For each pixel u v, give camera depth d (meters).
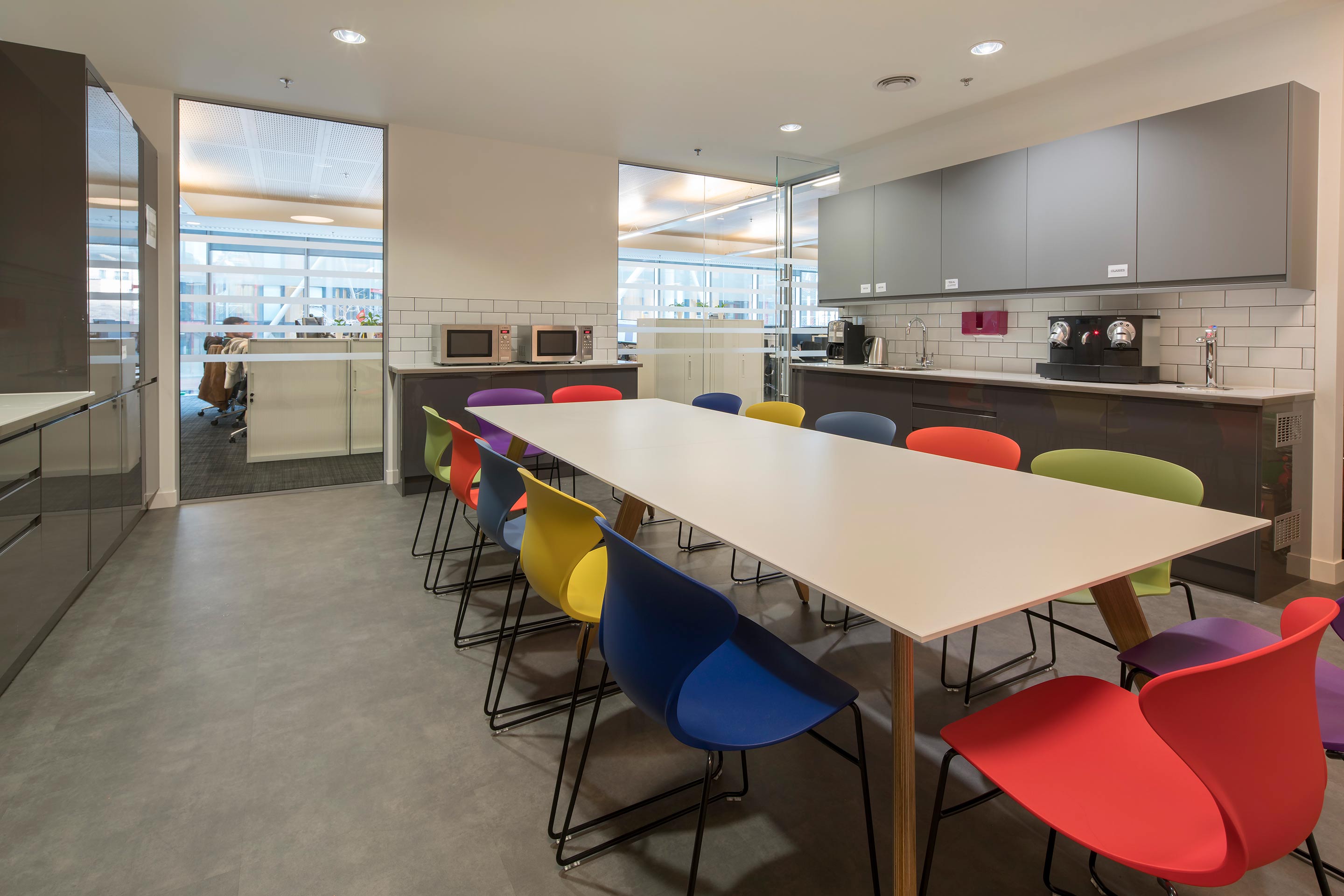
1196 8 3.17
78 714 2.07
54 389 2.99
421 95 4.35
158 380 4.35
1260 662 0.86
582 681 2.31
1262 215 3.06
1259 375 3.39
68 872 1.46
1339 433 3.17
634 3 3.17
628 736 2.01
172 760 1.86
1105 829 1.01
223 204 4.64
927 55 3.71
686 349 6.16
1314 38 3.17
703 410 3.58
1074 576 1.24
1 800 1.68
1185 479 1.98
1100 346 3.69
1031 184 3.99
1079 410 3.60
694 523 1.56
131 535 3.84
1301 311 3.23
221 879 1.46
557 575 1.69
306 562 3.44
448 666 2.40
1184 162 3.31
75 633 2.61
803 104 4.48
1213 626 1.67
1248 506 2.97
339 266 4.96
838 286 5.38
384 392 5.09
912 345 5.27
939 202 4.55
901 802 1.21
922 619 1.05
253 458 5.01
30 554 2.41
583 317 5.72
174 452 4.47
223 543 3.72
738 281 6.25
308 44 3.59
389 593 3.05
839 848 1.57
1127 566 1.29
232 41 3.56
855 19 3.30
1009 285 4.14
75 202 2.97
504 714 2.09
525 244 5.45
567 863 1.50
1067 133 4.17
